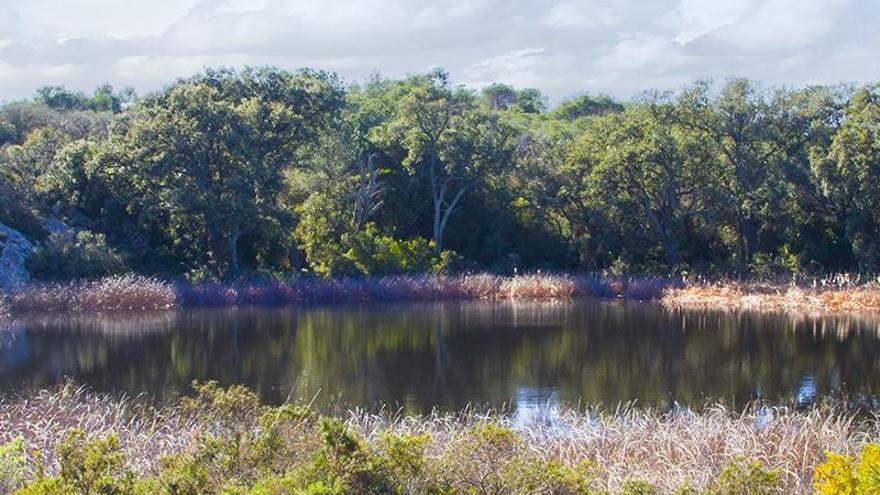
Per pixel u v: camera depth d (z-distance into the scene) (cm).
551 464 741
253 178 4275
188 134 4209
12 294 3341
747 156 4819
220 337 2834
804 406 1833
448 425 1436
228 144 4244
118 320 3231
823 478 714
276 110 4538
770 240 4844
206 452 785
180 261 4422
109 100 8806
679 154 4675
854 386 2050
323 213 4603
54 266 3806
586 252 4944
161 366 2322
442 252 4700
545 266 4941
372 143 5112
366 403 1873
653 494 808
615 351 2561
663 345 2672
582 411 1789
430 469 729
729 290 3947
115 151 4303
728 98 4797
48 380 2117
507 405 1845
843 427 1342
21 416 1397
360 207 4794
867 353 2519
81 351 2547
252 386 2064
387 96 6950
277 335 2881
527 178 5041
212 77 4912
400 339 2798
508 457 740
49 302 3372
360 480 708
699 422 1286
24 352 2525
